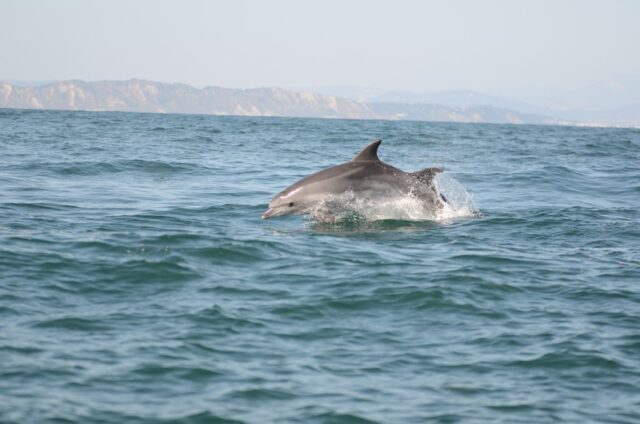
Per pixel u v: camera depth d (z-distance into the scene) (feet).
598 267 58.03
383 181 73.36
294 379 36.32
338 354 39.55
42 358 36.88
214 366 37.17
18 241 58.13
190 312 44.21
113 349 38.50
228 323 42.80
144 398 33.63
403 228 70.28
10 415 31.30
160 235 61.46
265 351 39.42
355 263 56.13
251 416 32.60
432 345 41.16
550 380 37.29
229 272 52.70
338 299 47.67
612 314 46.93
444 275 53.31
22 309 43.55
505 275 54.49
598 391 36.27
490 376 37.50
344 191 72.02
